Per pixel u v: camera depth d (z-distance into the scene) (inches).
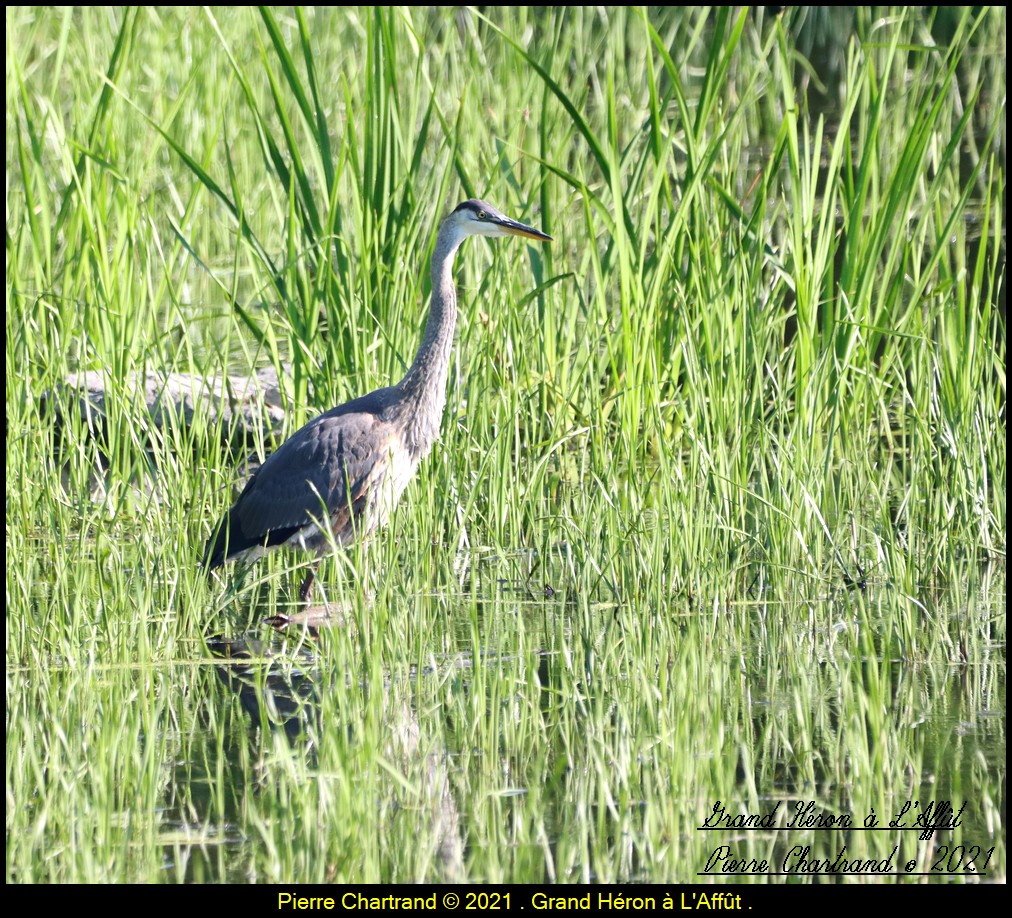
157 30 973.8
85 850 305.4
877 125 573.3
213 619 441.7
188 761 345.1
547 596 449.1
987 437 489.7
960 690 371.9
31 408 546.6
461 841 308.5
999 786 322.0
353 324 547.5
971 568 441.7
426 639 410.0
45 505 510.6
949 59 577.6
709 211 593.9
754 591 447.2
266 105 937.5
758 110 1053.8
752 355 556.1
